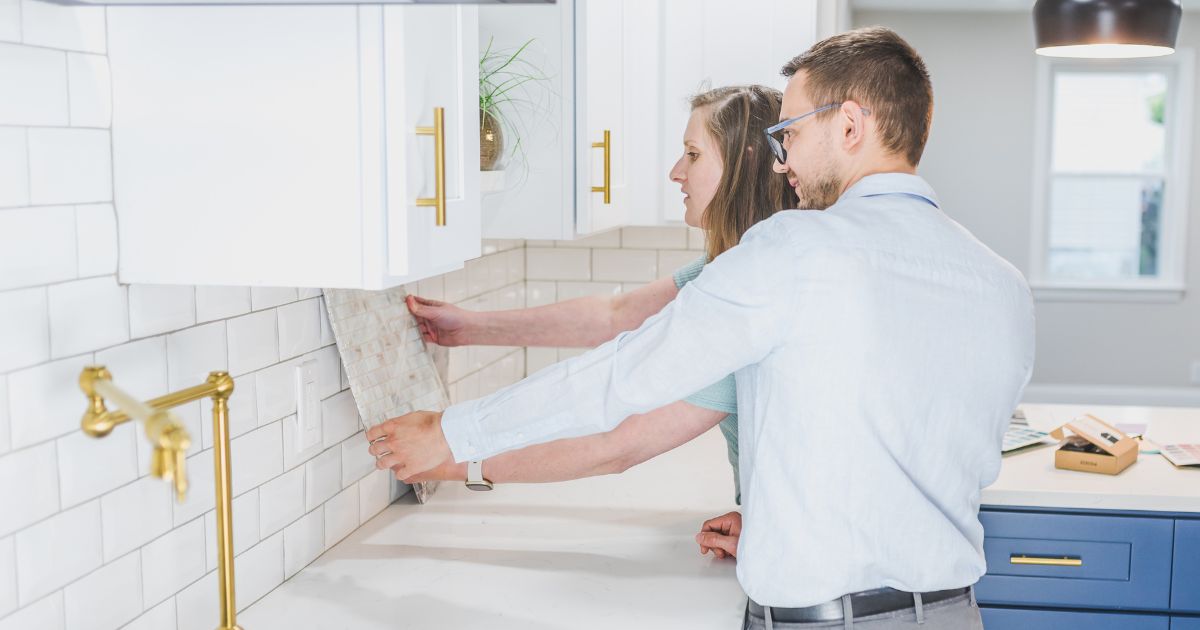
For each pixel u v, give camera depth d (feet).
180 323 4.26
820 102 4.68
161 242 3.81
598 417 4.39
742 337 4.19
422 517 6.26
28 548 3.50
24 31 3.38
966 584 4.63
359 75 3.59
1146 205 23.82
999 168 23.72
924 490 4.48
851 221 4.30
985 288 4.44
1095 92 23.72
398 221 3.67
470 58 4.26
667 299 7.17
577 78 6.40
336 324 5.62
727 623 4.70
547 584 5.17
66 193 3.59
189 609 4.41
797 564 4.35
